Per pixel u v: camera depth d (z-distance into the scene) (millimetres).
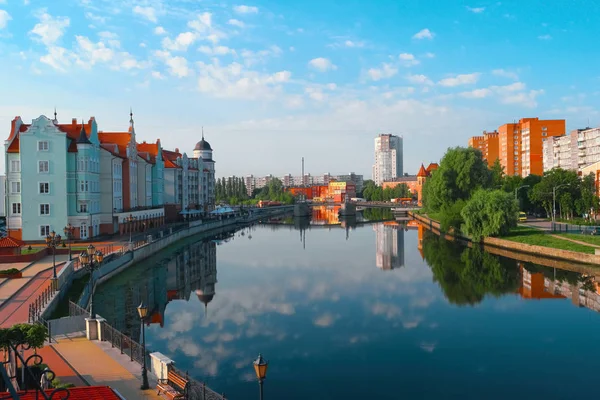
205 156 175250
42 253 60531
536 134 183250
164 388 22141
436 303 47875
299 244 99875
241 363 32938
